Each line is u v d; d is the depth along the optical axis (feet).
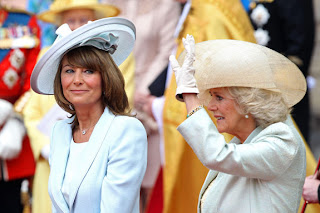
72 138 37.32
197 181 55.11
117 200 34.83
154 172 68.03
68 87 35.99
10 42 67.92
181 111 55.83
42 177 63.67
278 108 34.01
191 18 56.85
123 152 35.35
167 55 75.15
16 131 65.41
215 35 54.90
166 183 56.80
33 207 64.23
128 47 38.93
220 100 34.76
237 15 56.24
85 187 34.96
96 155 35.37
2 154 64.44
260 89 33.88
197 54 35.65
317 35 88.74
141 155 36.14
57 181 35.99
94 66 35.68
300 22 65.41
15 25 68.74
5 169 65.77
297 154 33.96
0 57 67.77
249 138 34.40
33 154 67.00
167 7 75.97
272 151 32.73
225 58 34.24
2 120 64.64
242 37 55.77
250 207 33.60
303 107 66.13
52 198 36.06
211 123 33.24
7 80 67.26
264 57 34.53
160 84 66.85
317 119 90.74
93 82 35.83
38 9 86.28
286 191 33.58
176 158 55.98
